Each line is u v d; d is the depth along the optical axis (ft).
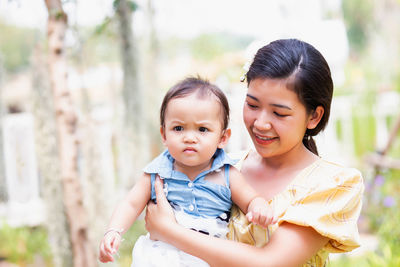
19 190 17.80
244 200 4.83
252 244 4.72
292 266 4.36
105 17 9.55
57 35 8.49
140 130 12.85
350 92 23.77
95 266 9.30
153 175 5.12
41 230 16.80
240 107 20.83
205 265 4.48
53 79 8.61
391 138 17.25
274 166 5.10
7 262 15.60
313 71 4.53
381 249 12.19
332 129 22.94
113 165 17.15
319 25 24.53
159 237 4.77
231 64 23.91
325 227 4.39
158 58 19.85
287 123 4.57
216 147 4.99
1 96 17.21
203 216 4.90
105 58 15.46
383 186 16.97
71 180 8.85
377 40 28.55
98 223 10.87
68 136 8.77
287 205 4.64
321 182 4.63
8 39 39.52
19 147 17.79
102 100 19.11
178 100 4.91
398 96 22.93
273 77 4.51
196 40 48.14
